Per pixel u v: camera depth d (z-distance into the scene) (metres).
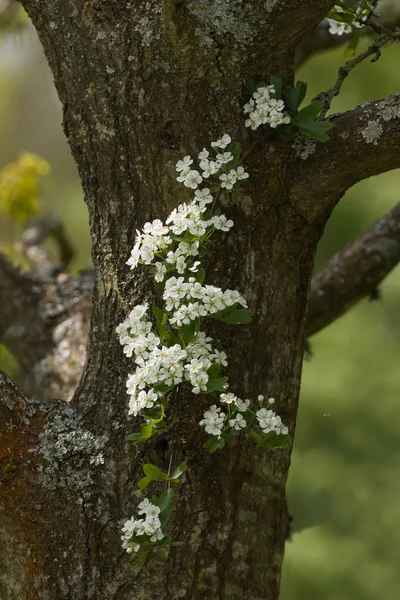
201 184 2.71
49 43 2.75
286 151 2.72
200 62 2.71
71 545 2.71
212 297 2.64
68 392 3.28
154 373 2.63
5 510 2.71
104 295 2.76
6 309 3.37
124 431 2.73
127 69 2.71
